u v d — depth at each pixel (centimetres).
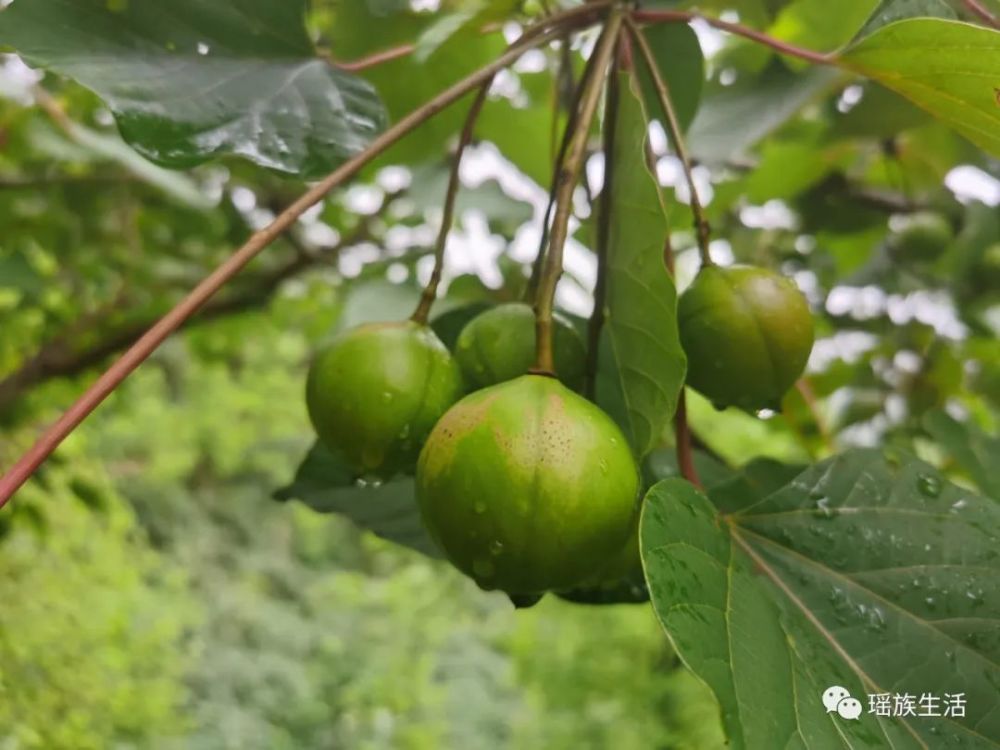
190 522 160
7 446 58
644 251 19
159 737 97
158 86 23
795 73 39
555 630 119
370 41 36
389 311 44
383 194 56
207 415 140
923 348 53
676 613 16
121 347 53
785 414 41
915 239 50
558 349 23
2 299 59
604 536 17
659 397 19
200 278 60
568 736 109
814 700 17
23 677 70
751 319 22
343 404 21
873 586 20
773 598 19
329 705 125
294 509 173
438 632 141
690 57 30
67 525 77
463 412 18
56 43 22
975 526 20
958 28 20
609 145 22
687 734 102
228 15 24
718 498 28
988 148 23
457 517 17
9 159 56
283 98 24
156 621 108
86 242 59
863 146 46
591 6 24
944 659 19
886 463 21
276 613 145
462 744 122
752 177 47
